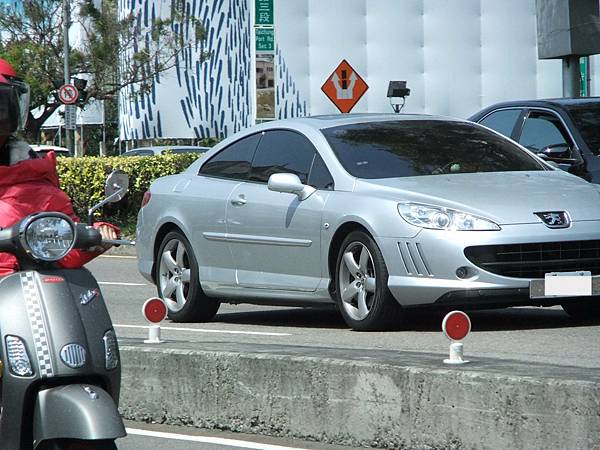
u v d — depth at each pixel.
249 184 30.33
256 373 19.48
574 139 34.94
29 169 15.09
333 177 28.27
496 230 25.75
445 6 97.81
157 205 32.75
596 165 33.75
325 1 95.56
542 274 26.00
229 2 140.75
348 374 18.42
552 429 16.19
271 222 29.14
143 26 124.31
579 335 26.50
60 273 14.39
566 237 26.06
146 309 20.62
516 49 98.88
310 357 19.03
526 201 26.50
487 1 98.25
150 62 126.31
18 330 13.95
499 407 16.69
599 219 26.56
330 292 28.00
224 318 32.88
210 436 19.45
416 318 29.89
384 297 26.66
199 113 139.38
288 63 95.62
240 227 29.94
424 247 25.95
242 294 30.11
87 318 14.20
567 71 50.72
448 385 17.23
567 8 49.56
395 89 78.31
